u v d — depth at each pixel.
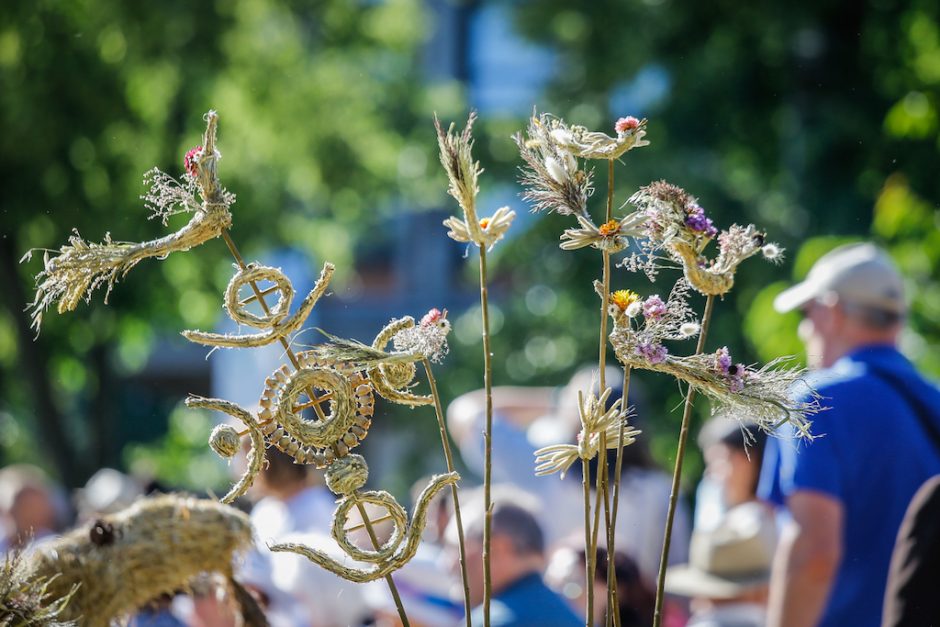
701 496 5.37
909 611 3.28
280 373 2.29
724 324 11.04
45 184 10.97
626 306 2.36
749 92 12.92
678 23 13.30
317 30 14.49
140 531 2.74
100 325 12.04
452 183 2.29
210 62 11.77
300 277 14.39
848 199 11.91
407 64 15.21
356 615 4.59
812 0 12.47
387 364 2.32
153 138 11.58
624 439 2.35
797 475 4.14
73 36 11.02
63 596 2.64
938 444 4.18
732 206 12.45
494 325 14.05
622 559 4.66
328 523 4.87
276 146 13.27
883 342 4.32
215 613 3.54
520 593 4.18
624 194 12.03
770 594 4.26
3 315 12.45
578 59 14.16
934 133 8.80
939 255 8.01
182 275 12.31
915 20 9.91
